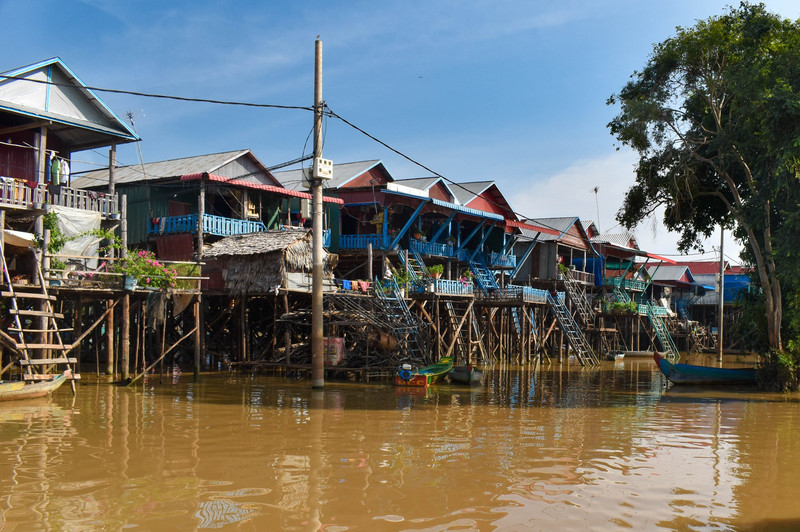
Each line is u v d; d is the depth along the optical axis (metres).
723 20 23.00
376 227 32.75
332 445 11.08
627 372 30.67
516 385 22.78
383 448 10.92
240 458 9.98
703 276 63.53
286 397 17.47
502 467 9.79
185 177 27.12
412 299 28.23
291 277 24.81
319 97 18.34
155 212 28.91
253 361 24.22
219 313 26.75
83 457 9.86
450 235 35.75
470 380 22.48
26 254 19.12
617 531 7.14
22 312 16.09
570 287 41.75
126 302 19.11
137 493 8.09
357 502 7.91
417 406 16.33
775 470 10.06
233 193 28.95
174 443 11.00
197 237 26.97
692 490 8.82
